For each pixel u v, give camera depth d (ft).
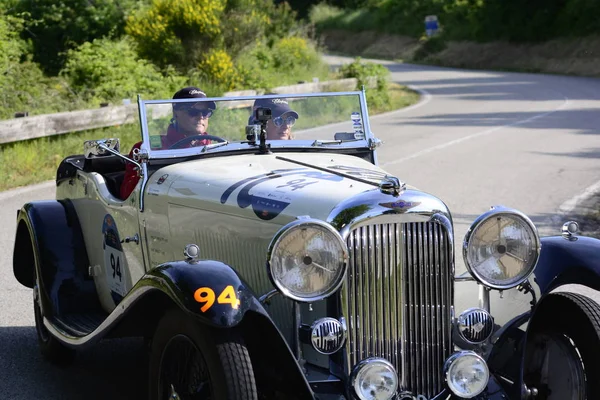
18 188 38.63
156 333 13.25
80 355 19.25
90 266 19.02
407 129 62.23
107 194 18.22
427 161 45.98
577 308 14.14
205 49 74.54
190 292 11.98
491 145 52.29
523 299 14.53
